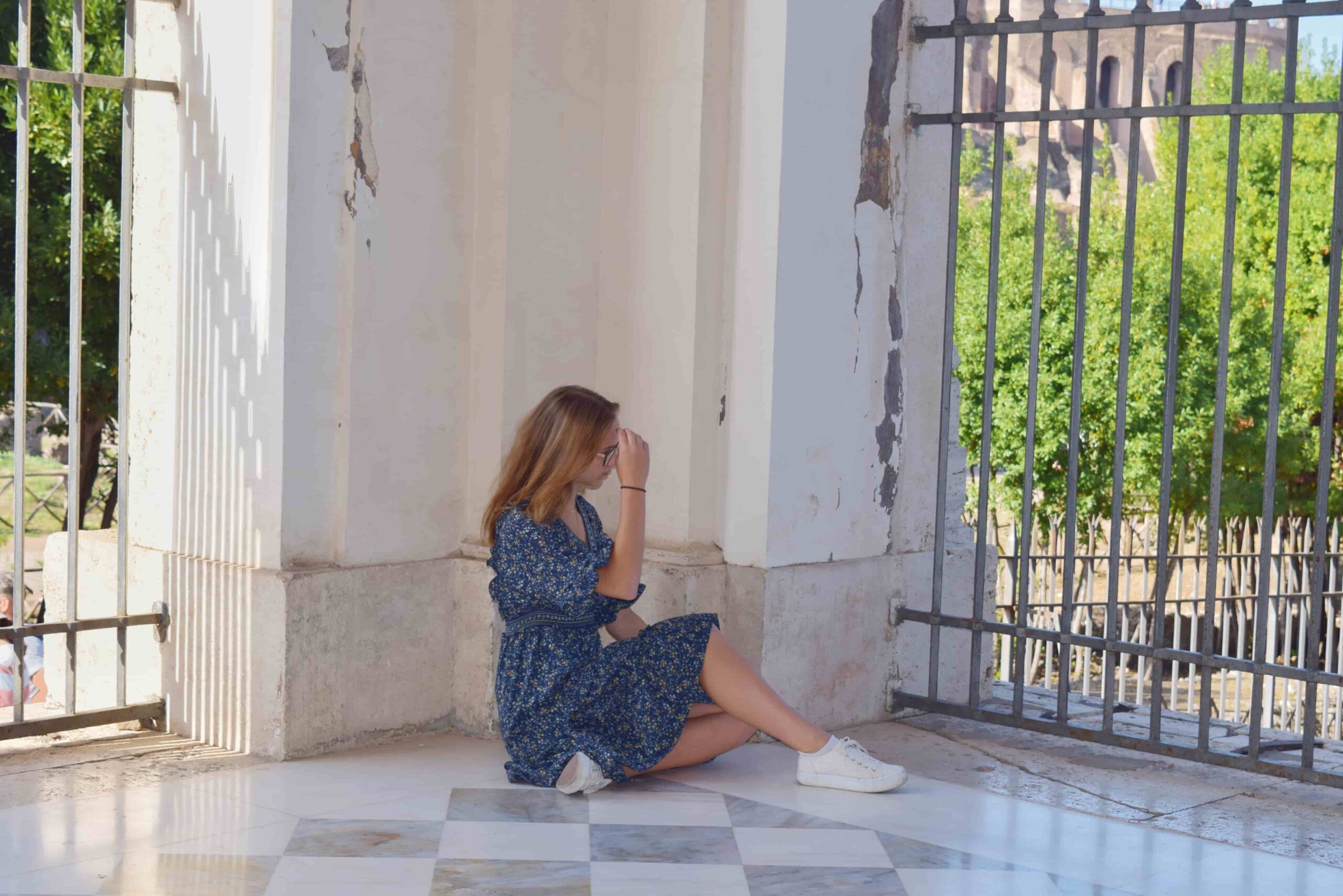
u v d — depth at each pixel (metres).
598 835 3.39
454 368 4.48
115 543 4.79
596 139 4.64
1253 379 16.38
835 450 4.64
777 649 4.46
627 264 4.68
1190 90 4.03
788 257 4.41
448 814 3.54
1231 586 9.07
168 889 2.95
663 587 4.44
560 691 3.79
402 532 4.37
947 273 4.75
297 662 4.06
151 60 4.51
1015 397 16.56
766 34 4.38
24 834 3.32
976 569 4.68
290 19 4.00
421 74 4.30
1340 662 8.52
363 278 4.19
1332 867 3.35
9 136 10.86
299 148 4.05
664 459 4.57
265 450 4.12
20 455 4.06
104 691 4.81
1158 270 16.98
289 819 3.48
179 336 4.42
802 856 3.27
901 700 4.89
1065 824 3.64
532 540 3.73
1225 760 4.11
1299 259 17.47
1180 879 3.21
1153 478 16.23
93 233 10.34
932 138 4.96
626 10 4.61
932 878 3.14
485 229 4.46
